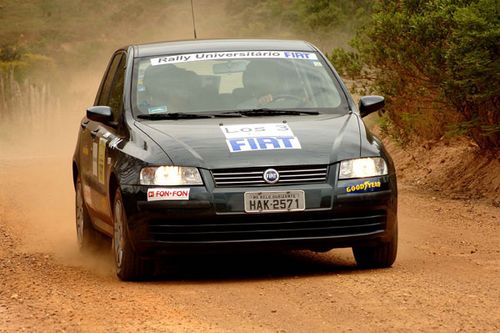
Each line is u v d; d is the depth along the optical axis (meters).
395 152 46.97
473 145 40.91
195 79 24.00
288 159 20.64
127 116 23.12
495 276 20.81
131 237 20.84
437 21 36.69
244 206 20.28
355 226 20.83
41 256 26.64
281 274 21.97
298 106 23.48
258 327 16.17
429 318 16.53
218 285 20.48
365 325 16.09
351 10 96.44
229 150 20.83
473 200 35.88
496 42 33.41
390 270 21.92
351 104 23.88
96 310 17.92
